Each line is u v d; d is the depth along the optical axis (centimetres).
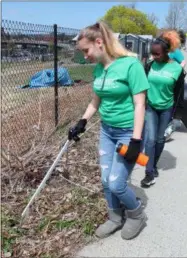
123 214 368
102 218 366
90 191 421
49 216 364
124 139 317
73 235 341
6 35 564
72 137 340
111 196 338
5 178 421
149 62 463
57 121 655
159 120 458
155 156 477
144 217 346
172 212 396
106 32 297
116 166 314
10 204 383
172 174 503
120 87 299
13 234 335
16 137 528
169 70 439
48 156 480
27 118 627
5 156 431
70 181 435
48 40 678
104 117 320
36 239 334
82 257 315
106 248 328
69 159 505
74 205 389
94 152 545
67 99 795
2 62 589
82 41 300
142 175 494
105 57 301
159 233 355
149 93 445
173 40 440
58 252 319
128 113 310
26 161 436
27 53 641
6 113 616
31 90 686
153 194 439
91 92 914
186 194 442
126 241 339
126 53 304
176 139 678
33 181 429
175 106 466
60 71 800
